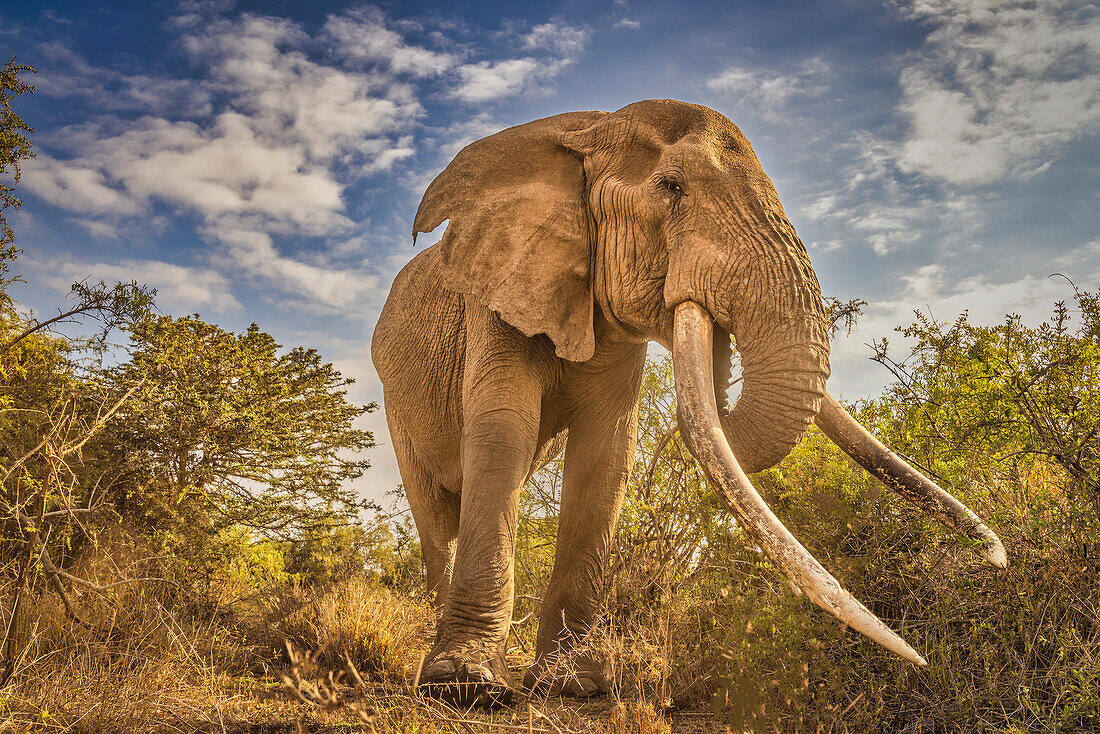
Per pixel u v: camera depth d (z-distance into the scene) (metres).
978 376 4.41
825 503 4.34
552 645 5.54
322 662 5.74
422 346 7.46
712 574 4.81
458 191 5.76
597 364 5.68
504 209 5.52
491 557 4.86
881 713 3.42
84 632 4.89
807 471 4.62
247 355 10.95
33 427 6.95
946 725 3.30
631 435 5.95
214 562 8.39
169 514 8.48
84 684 4.16
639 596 6.21
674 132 4.97
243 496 11.29
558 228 5.30
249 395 10.98
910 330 5.05
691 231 4.53
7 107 6.51
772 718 3.43
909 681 3.54
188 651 5.11
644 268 4.89
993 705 3.31
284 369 12.04
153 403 9.25
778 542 3.39
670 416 7.55
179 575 7.50
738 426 4.12
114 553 6.42
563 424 6.13
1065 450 4.07
